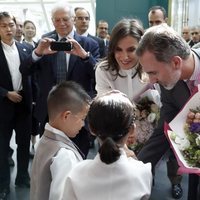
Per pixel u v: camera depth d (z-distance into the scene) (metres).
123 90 1.70
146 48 1.11
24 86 2.68
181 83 1.25
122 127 0.93
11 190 2.78
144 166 0.96
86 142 1.93
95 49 2.51
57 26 2.41
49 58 2.35
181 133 1.15
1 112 2.65
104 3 6.67
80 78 2.33
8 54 2.66
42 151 1.18
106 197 0.89
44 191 1.14
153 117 1.59
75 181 0.92
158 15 3.15
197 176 1.33
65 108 1.21
